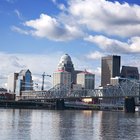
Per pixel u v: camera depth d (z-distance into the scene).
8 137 117.81
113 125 182.38
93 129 155.25
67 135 128.25
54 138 119.00
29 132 134.88
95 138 122.06
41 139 115.81
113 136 128.88
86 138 121.38
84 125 177.88
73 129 152.88
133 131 150.12
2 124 167.25
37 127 158.25
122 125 183.25
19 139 114.00
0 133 128.12
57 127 161.12
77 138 120.75
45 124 178.12
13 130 140.25
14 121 191.50
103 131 146.88
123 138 123.94
